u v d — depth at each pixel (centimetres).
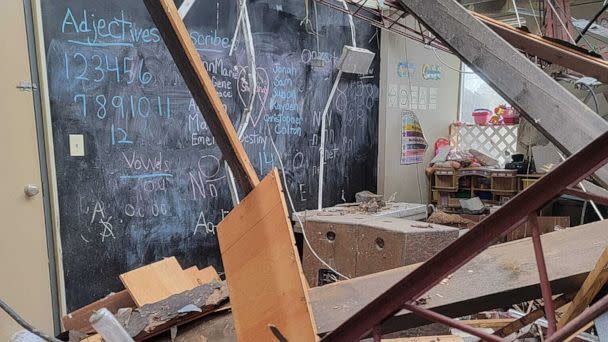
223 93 305
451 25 134
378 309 101
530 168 419
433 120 477
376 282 166
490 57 128
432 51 457
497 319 192
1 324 208
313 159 371
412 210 295
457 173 441
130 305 193
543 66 211
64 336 175
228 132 128
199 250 305
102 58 251
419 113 460
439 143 480
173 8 118
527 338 173
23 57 219
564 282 137
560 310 156
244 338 117
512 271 146
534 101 122
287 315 103
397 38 423
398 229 197
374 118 423
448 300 136
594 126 113
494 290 138
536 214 87
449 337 151
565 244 156
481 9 418
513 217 88
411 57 441
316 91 367
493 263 153
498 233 89
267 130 333
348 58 351
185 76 128
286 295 105
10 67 214
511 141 462
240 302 121
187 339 163
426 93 463
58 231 239
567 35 236
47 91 230
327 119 379
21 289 224
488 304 140
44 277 233
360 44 399
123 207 267
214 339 162
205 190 304
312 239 226
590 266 138
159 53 274
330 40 372
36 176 227
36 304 230
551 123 119
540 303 194
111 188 261
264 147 334
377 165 429
